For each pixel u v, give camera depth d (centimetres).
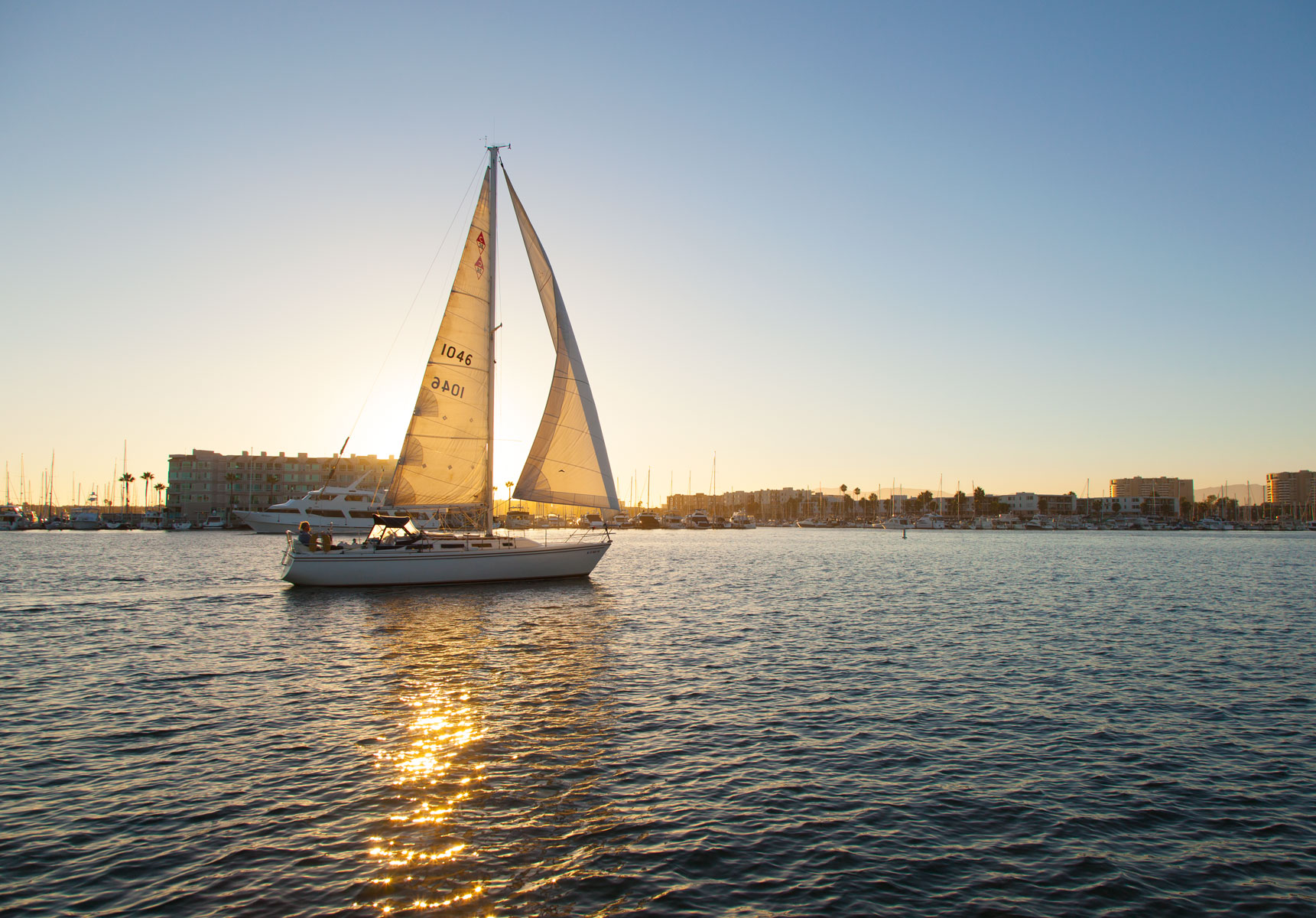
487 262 3678
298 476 17488
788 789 1166
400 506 3594
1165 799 1153
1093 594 4006
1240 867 949
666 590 4019
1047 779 1227
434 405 3572
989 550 9481
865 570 5741
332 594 3438
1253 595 3953
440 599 3319
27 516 17025
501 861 930
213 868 905
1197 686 1845
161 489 17900
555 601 3312
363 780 1180
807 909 838
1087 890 888
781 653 2234
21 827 1009
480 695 1694
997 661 2134
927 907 846
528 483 3588
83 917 801
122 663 2009
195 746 1334
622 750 1334
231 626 2614
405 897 848
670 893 866
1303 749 1381
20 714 1534
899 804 1120
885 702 1672
